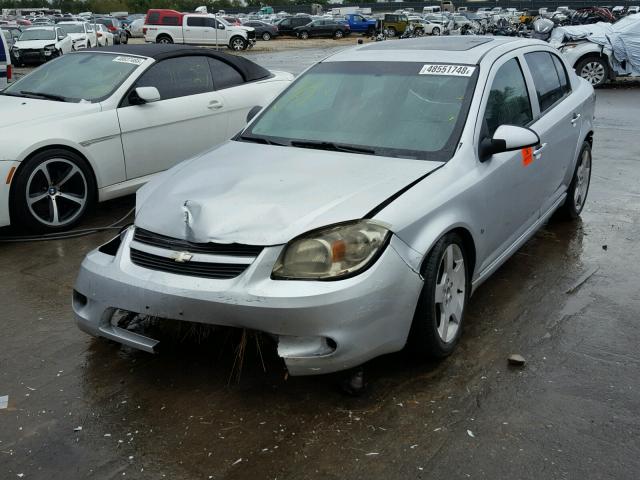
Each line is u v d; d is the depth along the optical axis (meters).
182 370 3.50
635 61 16.20
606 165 8.16
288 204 3.18
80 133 5.81
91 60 6.70
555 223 5.93
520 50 4.75
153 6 115.00
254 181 3.46
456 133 3.79
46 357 3.70
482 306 4.24
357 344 2.98
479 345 3.73
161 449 2.89
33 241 5.62
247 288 2.95
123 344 3.57
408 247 3.14
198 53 6.98
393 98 4.11
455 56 4.29
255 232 3.03
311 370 2.98
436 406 3.15
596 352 3.66
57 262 5.16
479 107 3.91
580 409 3.12
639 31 16.19
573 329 3.93
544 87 4.96
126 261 3.30
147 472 2.74
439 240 3.32
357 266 2.97
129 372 3.51
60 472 2.75
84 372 3.53
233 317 2.97
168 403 3.22
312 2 126.00
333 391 3.28
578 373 3.44
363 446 2.87
